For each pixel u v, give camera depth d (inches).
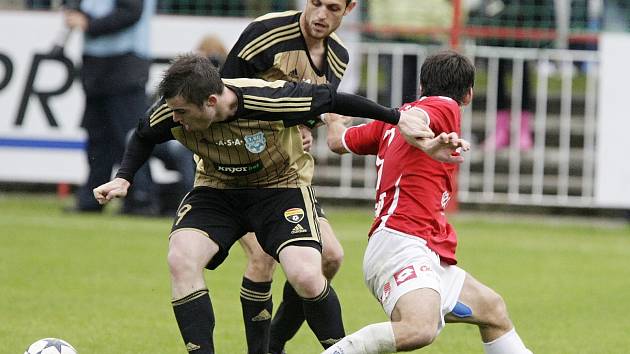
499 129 1587.1
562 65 1560.0
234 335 895.7
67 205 1589.6
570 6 1668.3
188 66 644.1
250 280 758.5
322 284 688.4
